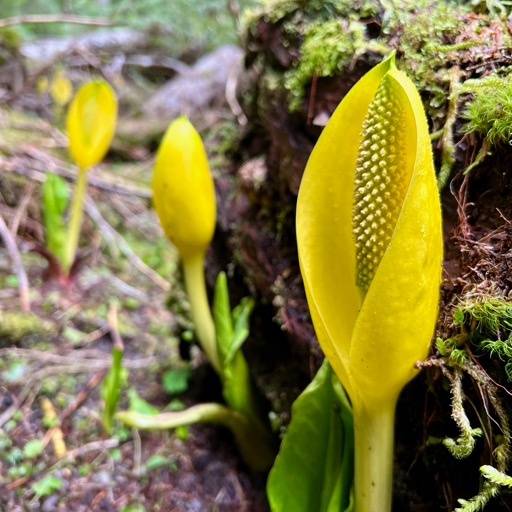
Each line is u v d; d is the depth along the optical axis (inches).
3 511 18.7
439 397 12.4
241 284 22.6
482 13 14.5
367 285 10.9
